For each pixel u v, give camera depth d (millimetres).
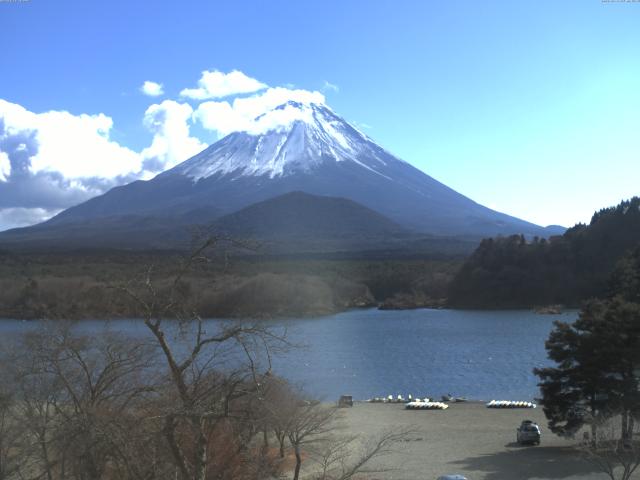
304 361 89312
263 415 21078
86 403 20188
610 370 37406
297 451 27203
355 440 39656
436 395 70938
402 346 114625
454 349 110625
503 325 153125
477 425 49438
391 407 60031
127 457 18266
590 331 38719
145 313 19078
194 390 19234
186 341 20594
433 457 37062
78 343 24734
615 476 30141
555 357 38781
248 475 23391
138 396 21062
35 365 22734
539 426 49000
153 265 20609
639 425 36000
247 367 21531
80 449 18328
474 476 32250
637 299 86312
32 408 21109
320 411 37625
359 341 122062
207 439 19484
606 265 194875
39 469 21625
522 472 32688
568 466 33438
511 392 72812
